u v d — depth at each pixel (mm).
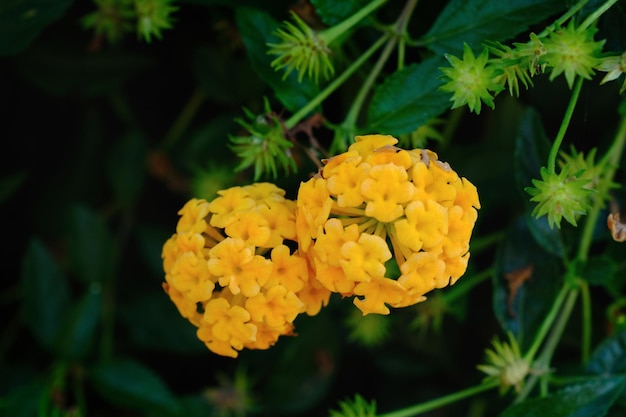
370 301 310
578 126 387
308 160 377
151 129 433
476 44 334
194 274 318
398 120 336
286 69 341
